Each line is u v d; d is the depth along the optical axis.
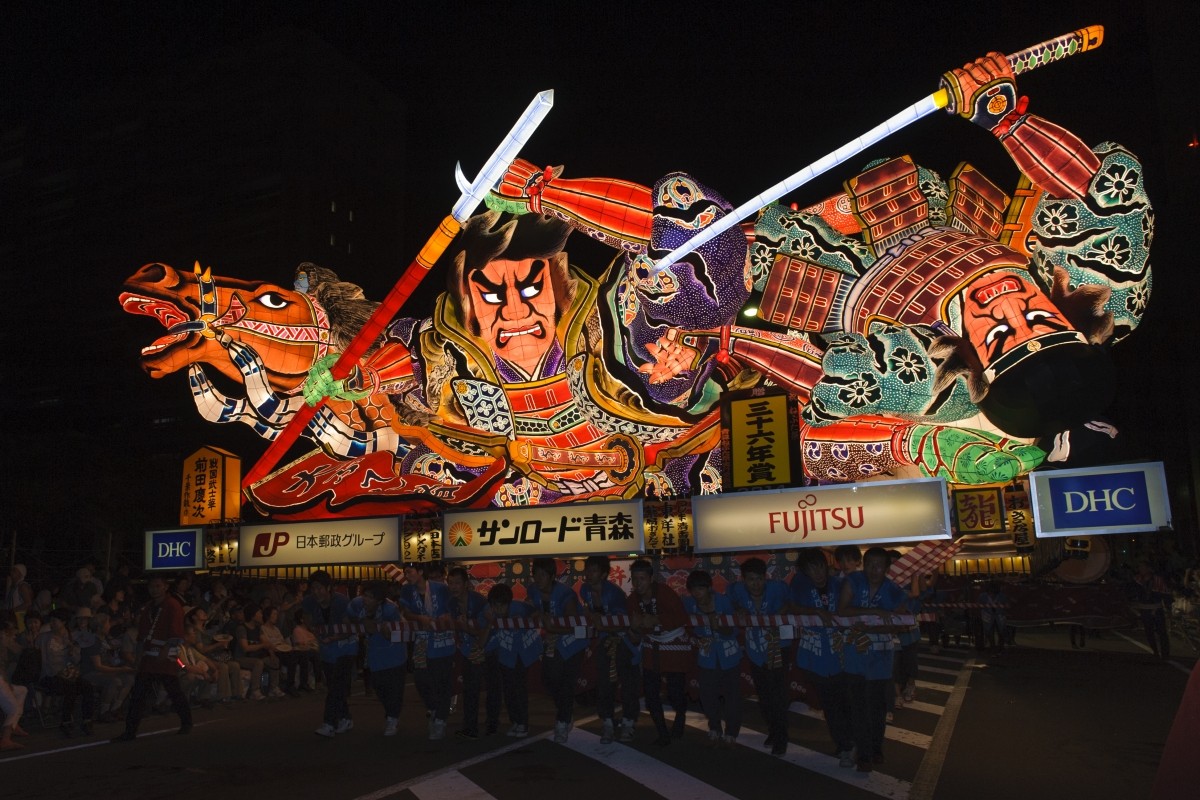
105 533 30.47
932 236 15.18
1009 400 13.39
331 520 14.56
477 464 17.09
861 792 6.37
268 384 17.98
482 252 17.45
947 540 10.54
